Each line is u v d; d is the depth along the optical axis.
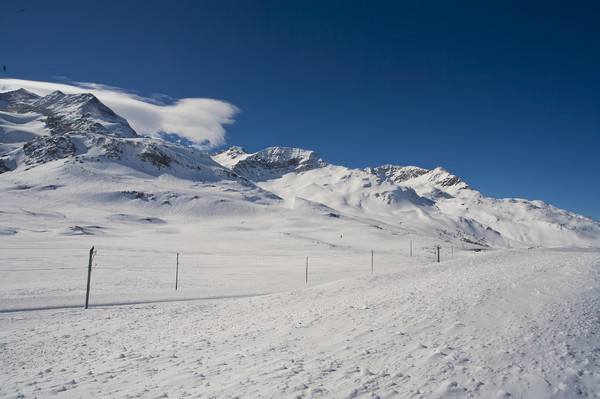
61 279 33.84
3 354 10.70
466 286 14.21
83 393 6.47
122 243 78.00
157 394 6.13
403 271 24.09
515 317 9.32
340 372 6.61
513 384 5.62
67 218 112.00
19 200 133.38
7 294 25.64
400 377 6.11
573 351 6.92
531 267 17.62
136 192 160.88
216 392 6.00
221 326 13.33
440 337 8.30
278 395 5.64
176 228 119.94
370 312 12.00
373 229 131.12
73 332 14.07
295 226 132.50
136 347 10.91
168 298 24.00
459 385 5.64
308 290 21.81
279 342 9.55
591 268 15.34
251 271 45.56
